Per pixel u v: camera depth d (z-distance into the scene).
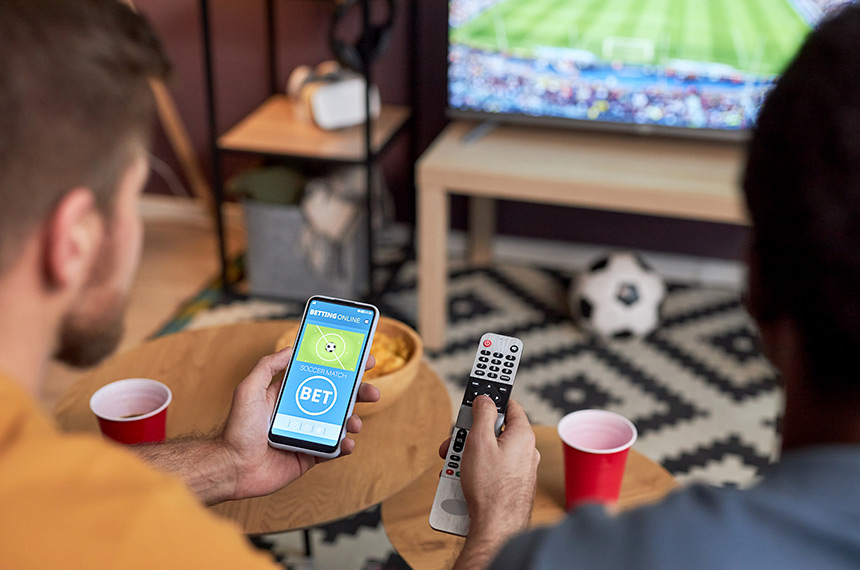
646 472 1.31
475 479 0.80
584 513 0.47
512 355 1.02
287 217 2.63
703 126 2.51
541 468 1.31
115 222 0.54
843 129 0.44
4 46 0.46
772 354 0.53
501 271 2.98
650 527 0.44
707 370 2.43
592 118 2.58
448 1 2.53
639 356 2.49
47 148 0.48
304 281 2.72
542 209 2.98
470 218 2.98
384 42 2.50
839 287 0.45
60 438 0.47
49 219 0.49
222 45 2.98
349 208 2.67
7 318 0.50
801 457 0.46
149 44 0.54
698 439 2.15
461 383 2.36
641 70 2.49
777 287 0.49
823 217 0.45
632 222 2.93
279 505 1.18
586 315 2.53
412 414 1.37
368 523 1.88
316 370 1.09
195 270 2.95
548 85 2.57
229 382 1.45
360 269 2.77
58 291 0.52
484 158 2.43
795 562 0.42
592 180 2.28
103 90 0.50
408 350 1.42
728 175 2.33
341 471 1.24
